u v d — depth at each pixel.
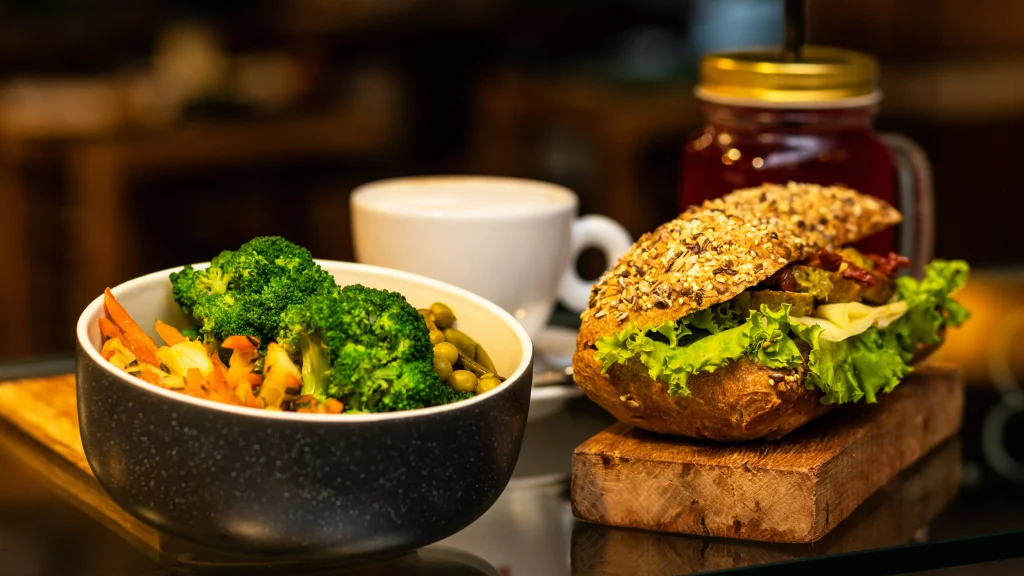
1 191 1.79
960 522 0.72
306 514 0.64
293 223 2.16
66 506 0.72
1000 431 0.82
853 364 0.74
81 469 0.75
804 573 0.69
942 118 2.14
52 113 1.86
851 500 0.73
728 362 0.71
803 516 0.70
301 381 0.67
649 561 0.69
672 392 0.71
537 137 2.29
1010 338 0.92
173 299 0.72
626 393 0.73
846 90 0.84
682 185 0.88
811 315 0.75
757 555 0.69
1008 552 0.71
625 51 2.64
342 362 0.66
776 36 2.58
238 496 0.64
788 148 0.84
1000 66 2.13
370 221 0.82
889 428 0.76
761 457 0.71
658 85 2.13
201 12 2.75
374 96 2.21
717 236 0.73
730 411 0.71
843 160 0.84
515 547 0.70
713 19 2.66
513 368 0.71
